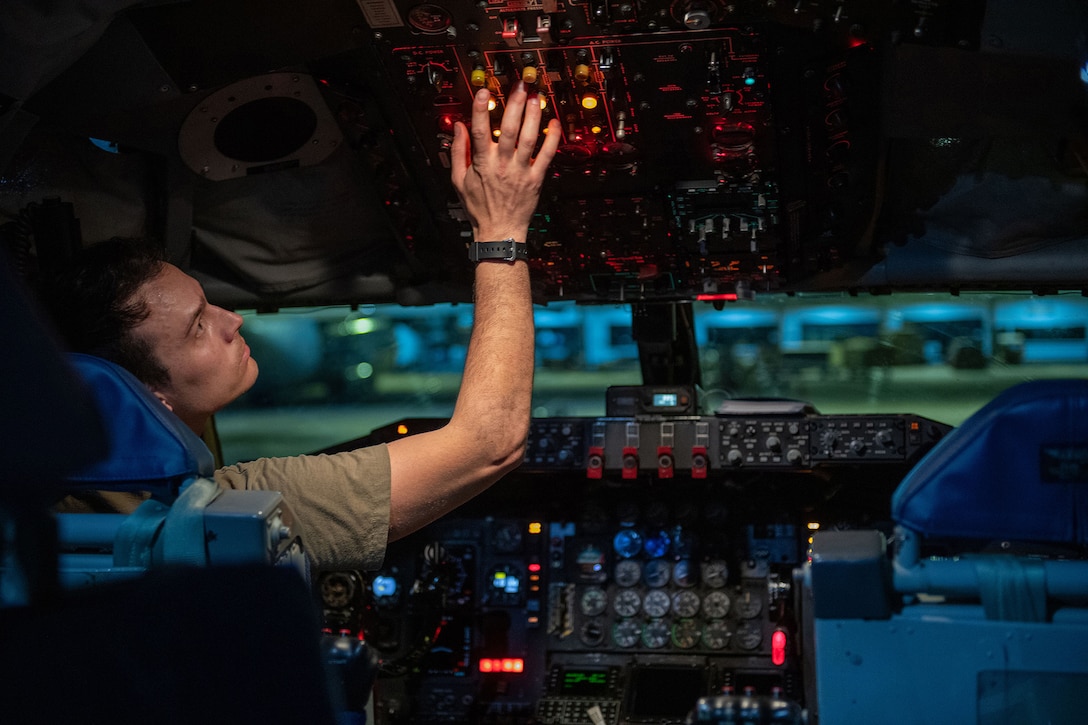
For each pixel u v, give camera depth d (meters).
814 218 2.95
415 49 2.35
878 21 2.11
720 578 3.97
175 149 2.91
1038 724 1.23
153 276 1.81
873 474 3.84
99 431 0.88
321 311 3.73
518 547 4.04
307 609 1.08
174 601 1.02
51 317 1.77
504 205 1.78
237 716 1.04
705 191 2.84
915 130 2.56
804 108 2.51
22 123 2.32
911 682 1.24
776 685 3.87
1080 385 1.16
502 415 1.69
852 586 1.22
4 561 0.99
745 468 3.71
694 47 2.31
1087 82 2.08
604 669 3.98
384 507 1.67
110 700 1.00
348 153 3.03
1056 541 1.19
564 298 3.54
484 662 4.02
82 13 1.95
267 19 2.19
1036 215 2.98
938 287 3.31
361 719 1.47
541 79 2.41
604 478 3.95
